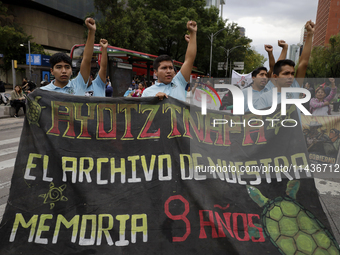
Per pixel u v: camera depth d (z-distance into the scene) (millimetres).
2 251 2084
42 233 2125
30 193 2238
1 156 5891
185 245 2080
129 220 2148
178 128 2406
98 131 2395
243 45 47719
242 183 2316
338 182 4332
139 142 2381
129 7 25516
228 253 2059
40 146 2340
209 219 2131
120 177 2285
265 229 2150
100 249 2086
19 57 30719
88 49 2938
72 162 2305
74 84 3006
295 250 2109
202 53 34844
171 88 2879
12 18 34094
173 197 2225
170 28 28531
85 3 41094
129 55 14398
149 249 2076
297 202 2266
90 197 2215
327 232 2148
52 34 38562
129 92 12430
